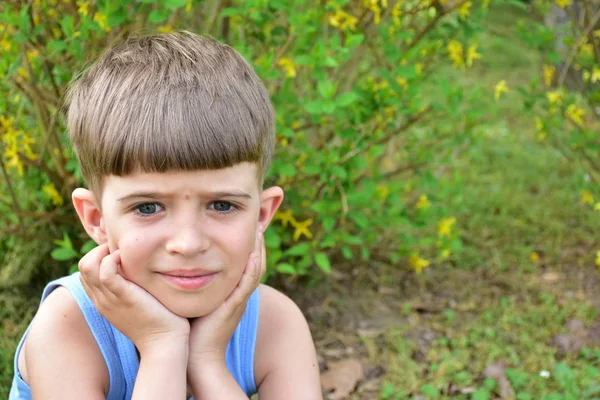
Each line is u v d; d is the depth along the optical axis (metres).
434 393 2.51
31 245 2.88
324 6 2.69
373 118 2.79
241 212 1.32
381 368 2.71
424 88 5.30
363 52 3.10
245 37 2.78
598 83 4.02
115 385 1.46
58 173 2.81
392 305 3.14
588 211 3.95
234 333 1.54
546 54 3.29
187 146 1.24
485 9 2.79
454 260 3.49
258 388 1.59
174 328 1.37
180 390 1.34
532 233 3.76
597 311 3.09
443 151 3.95
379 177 3.05
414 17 2.91
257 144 1.33
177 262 1.29
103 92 1.31
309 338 1.60
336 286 3.23
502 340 2.87
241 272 1.36
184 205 1.27
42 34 2.54
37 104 2.63
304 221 3.01
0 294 2.83
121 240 1.30
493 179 4.34
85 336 1.44
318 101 2.40
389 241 3.42
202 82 1.31
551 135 3.59
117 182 1.28
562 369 2.61
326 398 2.56
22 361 1.53
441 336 2.92
